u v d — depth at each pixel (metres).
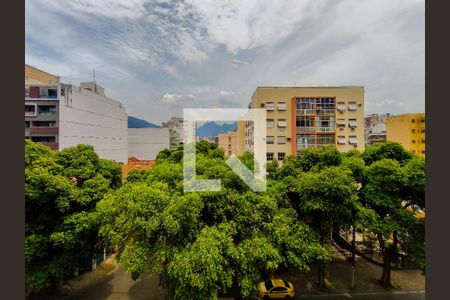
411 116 40.72
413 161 11.40
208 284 8.45
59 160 13.85
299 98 30.77
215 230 9.13
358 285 14.10
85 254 12.61
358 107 31.61
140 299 13.09
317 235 10.93
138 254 8.87
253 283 9.23
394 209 11.30
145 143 63.31
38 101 34.00
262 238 9.66
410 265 15.93
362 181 12.73
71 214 11.86
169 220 8.46
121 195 10.06
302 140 30.77
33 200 10.60
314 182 10.82
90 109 41.03
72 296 13.30
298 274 15.33
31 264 11.48
